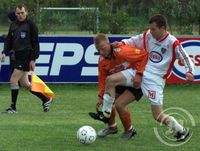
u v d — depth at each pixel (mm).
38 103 21719
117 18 34875
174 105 21531
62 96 23656
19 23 19641
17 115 18906
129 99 14617
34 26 19625
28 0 37094
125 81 14391
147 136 15445
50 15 39031
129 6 50844
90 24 37031
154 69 14062
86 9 37188
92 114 14734
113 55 14398
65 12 42812
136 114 19281
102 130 15250
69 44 25625
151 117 18625
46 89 19875
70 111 19922
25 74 19734
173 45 13766
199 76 26344
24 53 19500
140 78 14141
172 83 26172
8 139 14828
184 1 36469
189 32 35750
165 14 36156
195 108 20859
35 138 14984
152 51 14086
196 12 35719
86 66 25828
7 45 19875
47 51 25484
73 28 40688
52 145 14156
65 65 25688
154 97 14023
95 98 23203
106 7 36031
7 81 25500
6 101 22156
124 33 34906
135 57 14203
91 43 25719
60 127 16641
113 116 15133
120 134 15648
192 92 25281
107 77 14500
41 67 25531
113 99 14594
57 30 40094
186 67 13641
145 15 39156
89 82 25938
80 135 14227
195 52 26172
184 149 13977
